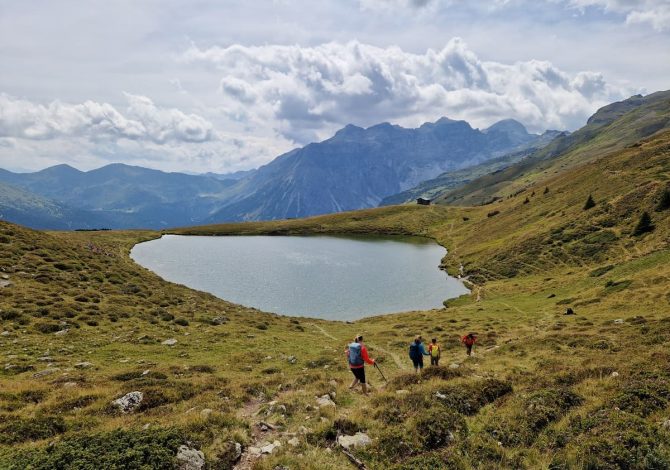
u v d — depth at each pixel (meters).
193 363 27.28
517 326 45.41
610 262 73.62
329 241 172.00
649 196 90.56
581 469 10.02
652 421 12.13
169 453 10.52
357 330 51.12
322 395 18.00
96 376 21.33
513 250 102.06
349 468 11.10
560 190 136.88
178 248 139.25
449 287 92.12
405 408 14.82
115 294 46.12
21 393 16.89
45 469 9.55
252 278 96.56
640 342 27.38
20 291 37.34
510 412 14.08
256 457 11.67
